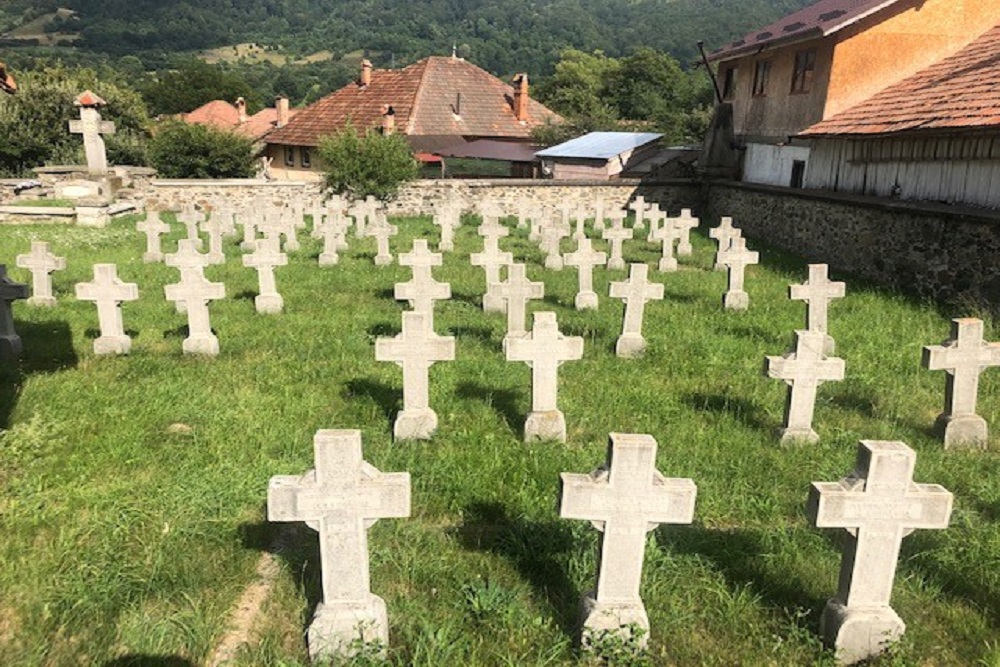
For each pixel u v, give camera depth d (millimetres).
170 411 6410
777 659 3764
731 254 10719
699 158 24453
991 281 10930
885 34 17469
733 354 8469
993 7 17547
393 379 7391
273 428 6105
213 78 67062
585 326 9594
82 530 4551
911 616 4035
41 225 18641
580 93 52906
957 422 6250
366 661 3613
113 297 8164
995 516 5020
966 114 11992
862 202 14344
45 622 3805
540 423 6113
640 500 3668
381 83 38531
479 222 22266
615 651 3689
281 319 9836
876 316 10391
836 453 5953
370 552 4395
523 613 3973
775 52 20484
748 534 4719
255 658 3664
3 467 5312
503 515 4922
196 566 4273
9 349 8125
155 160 31938
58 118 30516
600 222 19578
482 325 9594
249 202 23609
